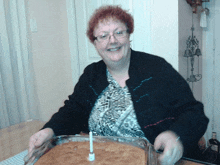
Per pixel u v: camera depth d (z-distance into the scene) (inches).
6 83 66.4
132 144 31.9
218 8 91.1
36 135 36.4
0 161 31.7
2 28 64.3
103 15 39.5
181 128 32.2
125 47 39.6
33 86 76.2
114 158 28.9
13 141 37.9
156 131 38.3
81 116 45.0
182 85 39.6
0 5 63.7
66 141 34.2
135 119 39.1
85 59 100.2
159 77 39.8
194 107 37.0
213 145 76.0
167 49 77.7
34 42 78.8
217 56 94.7
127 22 39.4
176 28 74.3
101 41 39.9
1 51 65.0
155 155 27.9
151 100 38.7
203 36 97.0
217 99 97.4
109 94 41.7
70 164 28.2
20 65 70.8
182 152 29.2
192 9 85.0
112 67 41.4
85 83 45.3
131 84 40.0
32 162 29.0
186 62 84.1
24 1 72.8
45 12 85.1
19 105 71.2
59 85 93.0
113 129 40.2
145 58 42.3
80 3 95.5
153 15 78.7
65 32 97.9
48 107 83.7
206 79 99.1
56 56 92.0
